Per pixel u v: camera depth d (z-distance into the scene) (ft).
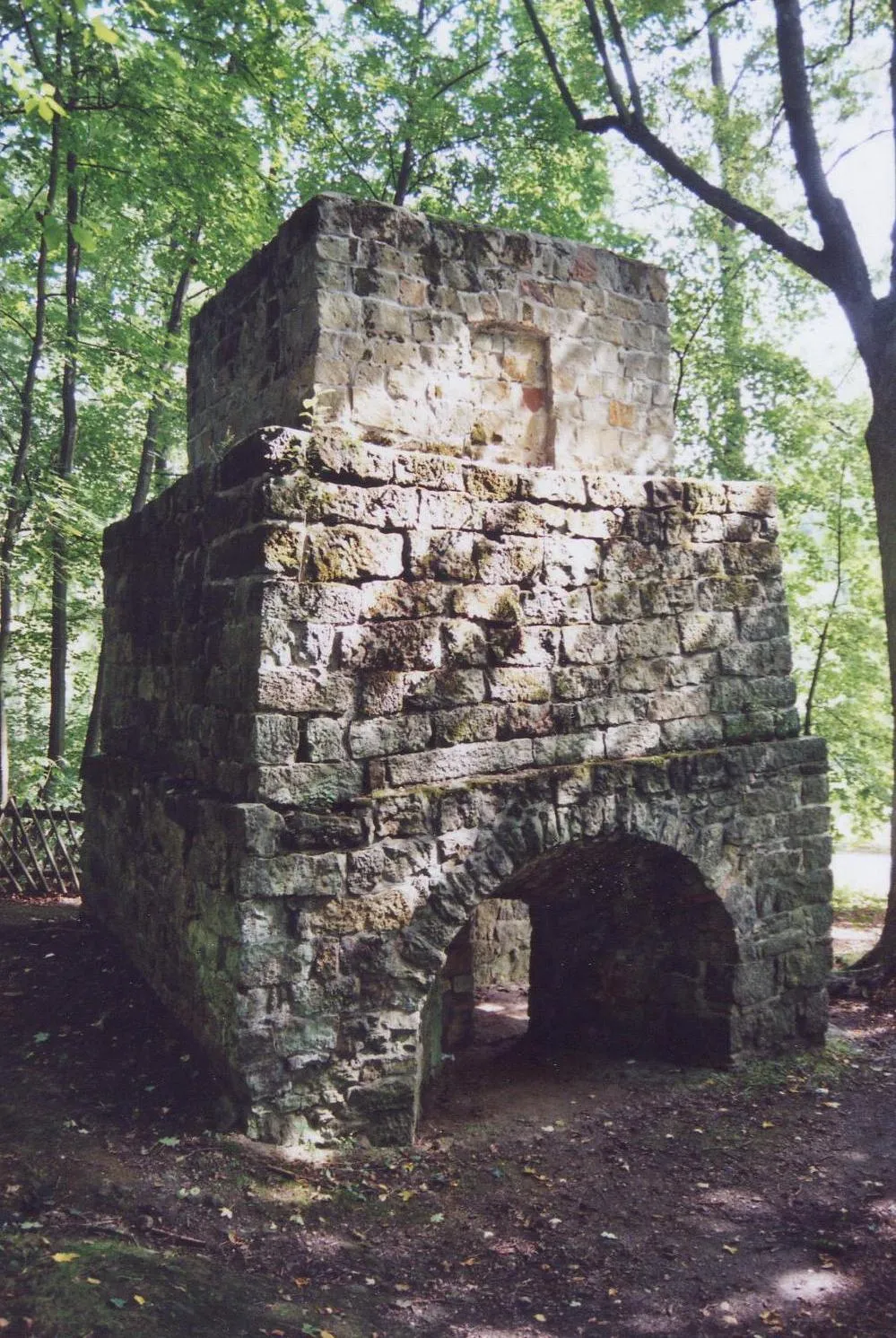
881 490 30.42
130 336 42.73
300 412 20.15
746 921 22.88
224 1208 15.28
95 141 35.22
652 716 21.80
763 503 23.76
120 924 25.64
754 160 41.27
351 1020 17.69
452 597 19.03
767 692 23.71
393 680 18.30
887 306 30.12
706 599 22.76
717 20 37.11
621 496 21.38
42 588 47.96
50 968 24.44
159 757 23.11
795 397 44.88
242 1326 12.28
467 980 26.84
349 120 48.08
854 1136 19.89
